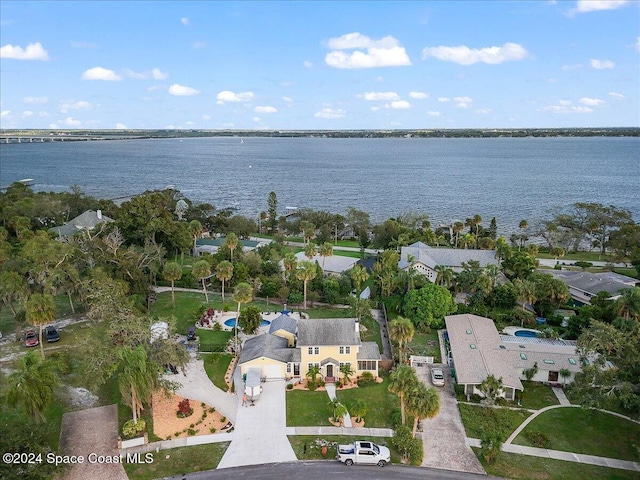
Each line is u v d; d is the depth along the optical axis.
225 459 42.78
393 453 44.09
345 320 59.81
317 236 141.12
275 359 57.53
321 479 40.19
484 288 78.44
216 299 86.19
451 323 68.81
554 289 75.94
